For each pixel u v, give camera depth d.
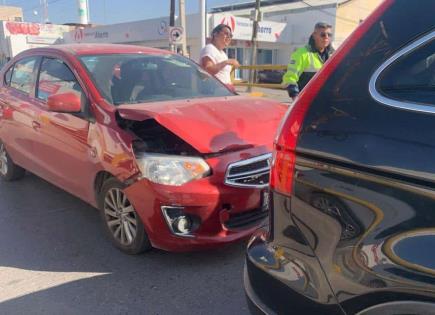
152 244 3.30
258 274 2.01
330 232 1.70
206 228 3.15
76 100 3.78
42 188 5.25
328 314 1.74
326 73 1.84
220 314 2.81
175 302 2.94
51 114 4.21
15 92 5.06
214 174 3.16
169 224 3.13
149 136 3.54
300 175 1.79
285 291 1.89
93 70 4.03
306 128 1.80
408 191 1.49
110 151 3.42
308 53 5.19
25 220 4.32
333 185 1.68
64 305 2.94
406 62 1.64
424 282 1.44
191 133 3.26
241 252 3.56
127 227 3.51
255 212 3.39
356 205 1.61
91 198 3.89
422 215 1.45
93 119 3.68
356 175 1.61
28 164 4.89
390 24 1.72
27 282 3.22
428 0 1.67
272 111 3.90
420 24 1.65
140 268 3.37
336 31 34.56
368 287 1.59
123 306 2.91
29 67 4.89
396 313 1.52
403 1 1.73
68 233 4.02
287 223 1.88
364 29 1.80
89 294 3.05
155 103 3.84
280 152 1.88
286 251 1.91
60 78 4.25
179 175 3.10
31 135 4.61
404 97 1.60
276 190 1.91
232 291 3.05
